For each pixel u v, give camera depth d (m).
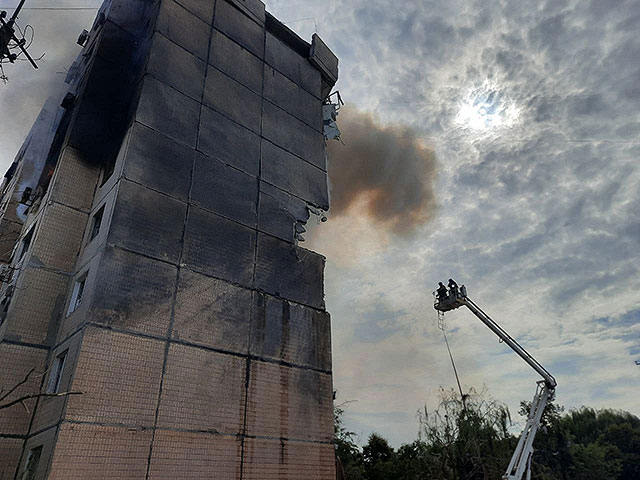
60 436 9.38
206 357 12.67
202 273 13.77
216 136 16.48
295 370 14.77
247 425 12.67
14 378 11.51
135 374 11.04
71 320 11.87
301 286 16.64
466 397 29.98
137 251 12.47
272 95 20.12
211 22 18.91
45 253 13.32
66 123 17.67
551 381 18.39
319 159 20.89
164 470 10.55
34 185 17.42
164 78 15.75
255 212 16.50
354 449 37.25
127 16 18.61
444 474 27.53
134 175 13.35
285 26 22.78
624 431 62.78
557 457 46.22
